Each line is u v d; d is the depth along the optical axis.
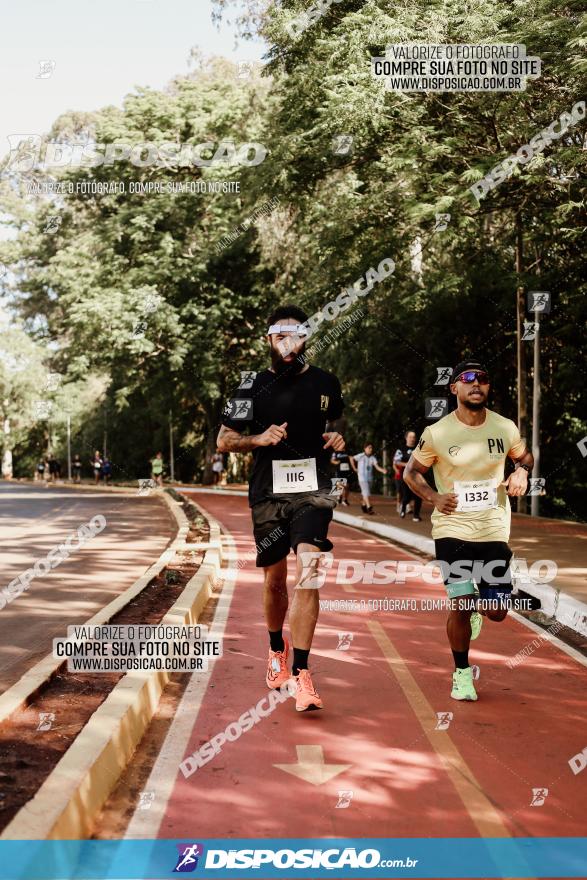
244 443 6.51
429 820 4.71
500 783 5.24
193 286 49.44
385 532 22.25
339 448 6.86
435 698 7.06
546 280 26.08
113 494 49.09
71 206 54.12
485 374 6.75
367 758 5.64
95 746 5.02
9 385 75.25
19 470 92.31
